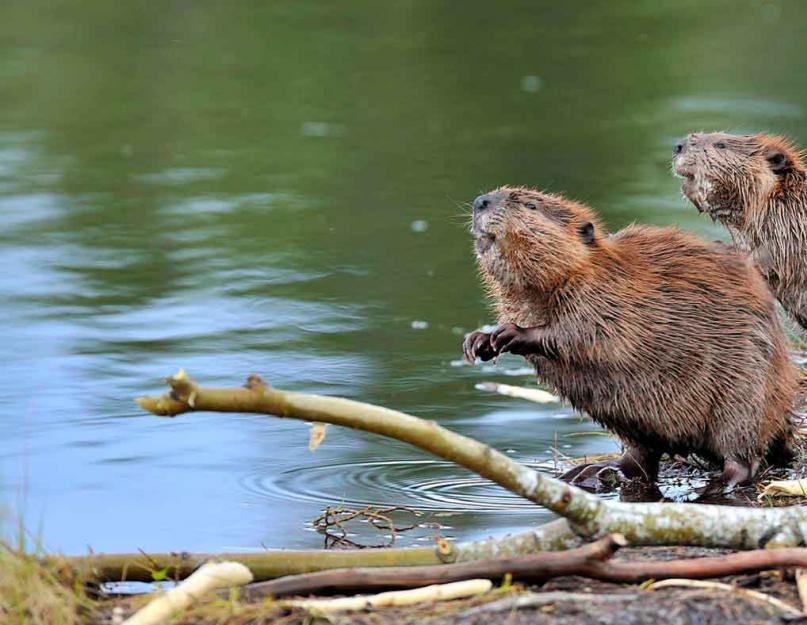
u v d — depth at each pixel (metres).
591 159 21.55
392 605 7.16
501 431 12.18
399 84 26.61
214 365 13.89
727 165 12.98
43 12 31.88
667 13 31.58
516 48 28.88
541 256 10.24
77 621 7.12
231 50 28.98
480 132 23.44
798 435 11.59
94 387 13.20
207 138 23.50
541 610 6.95
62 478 10.91
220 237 18.58
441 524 9.81
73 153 22.56
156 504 10.30
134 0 32.81
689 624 6.86
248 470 11.11
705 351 10.39
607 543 7.23
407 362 14.15
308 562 7.75
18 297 16.11
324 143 23.14
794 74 26.16
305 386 13.35
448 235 18.64
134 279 16.86
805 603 7.04
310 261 17.48
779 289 12.91
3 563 7.19
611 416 10.71
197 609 7.11
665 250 10.67
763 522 7.66
